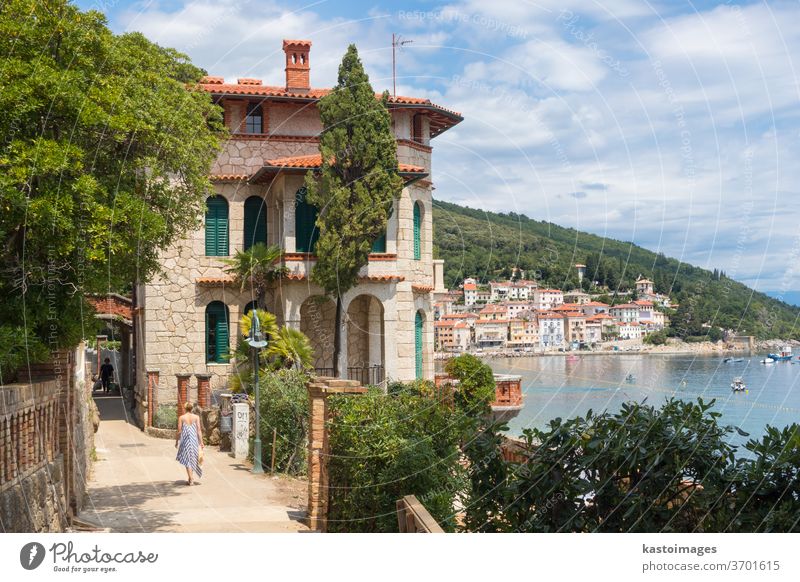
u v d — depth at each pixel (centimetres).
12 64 1109
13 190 1047
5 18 1157
